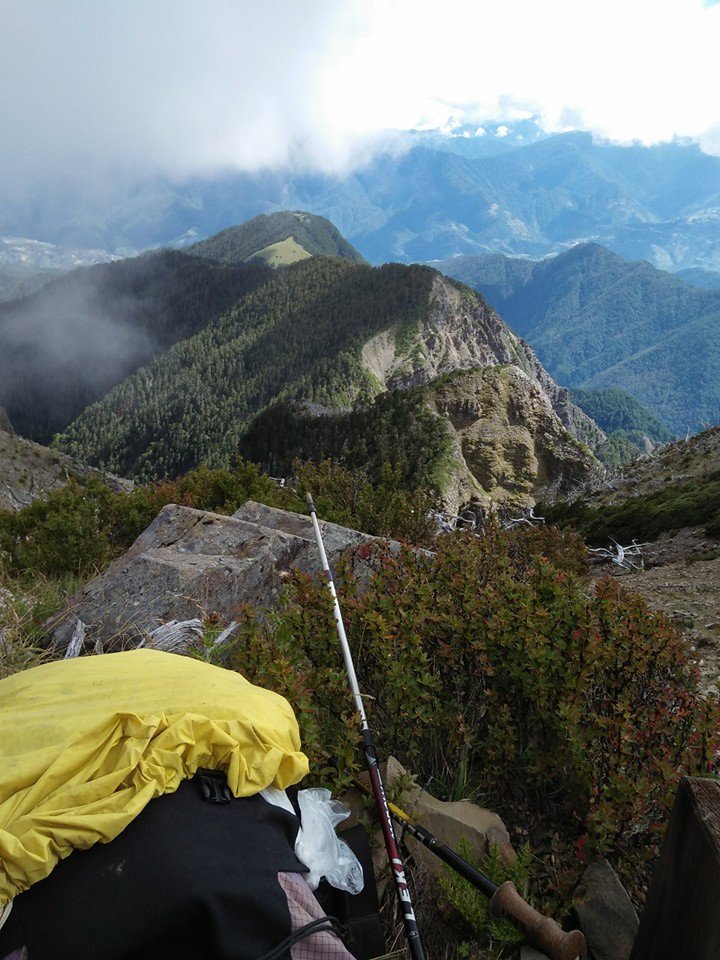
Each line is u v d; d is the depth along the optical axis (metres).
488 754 3.26
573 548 9.37
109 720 1.90
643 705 3.43
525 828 3.12
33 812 1.67
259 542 5.38
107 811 1.66
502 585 4.01
